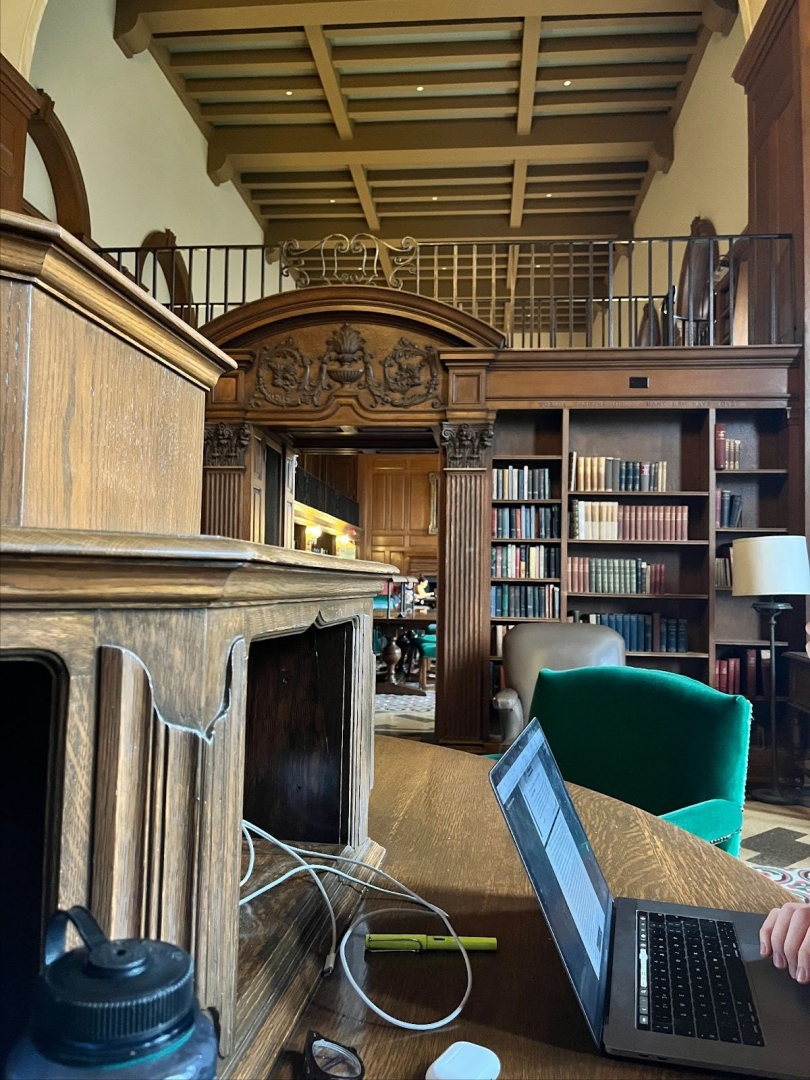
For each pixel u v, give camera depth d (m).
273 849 1.05
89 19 6.30
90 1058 0.34
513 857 1.15
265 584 0.64
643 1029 0.72
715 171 6.85
